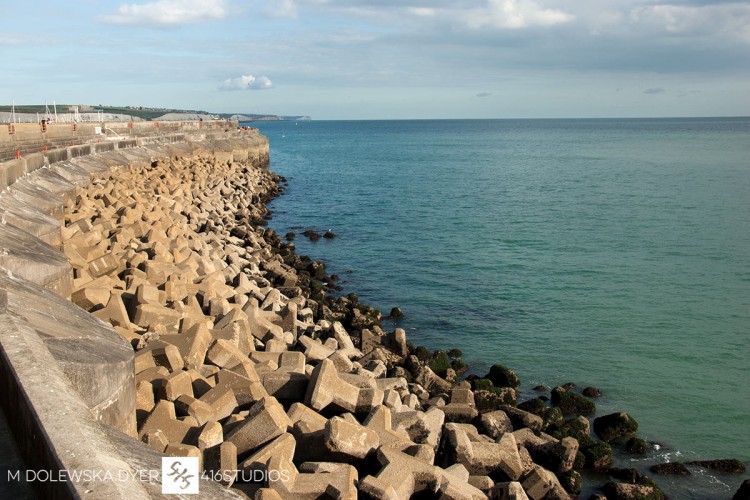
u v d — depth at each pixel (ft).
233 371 36.29
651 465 42.22
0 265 36.96
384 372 48.67
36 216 55.16
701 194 162.40
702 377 55.42
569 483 38.04
